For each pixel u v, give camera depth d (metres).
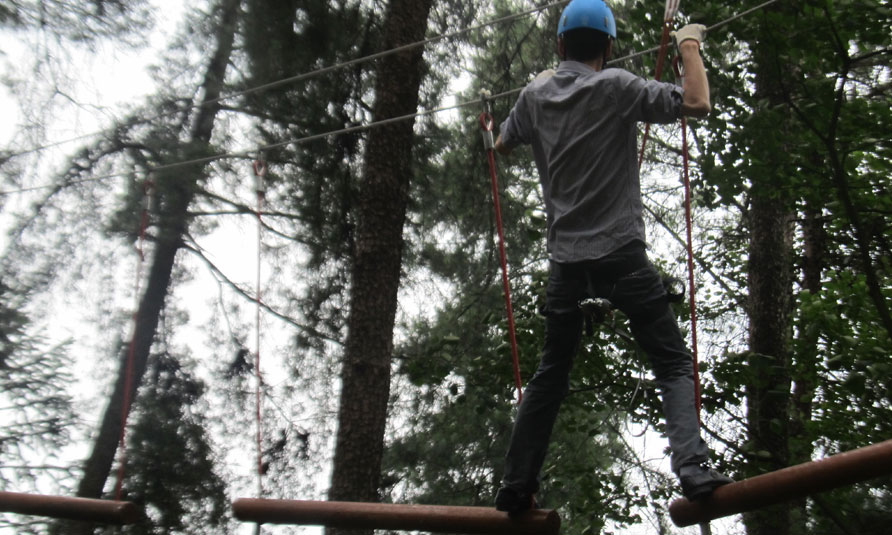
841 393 9.62
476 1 13.22
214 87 13.22
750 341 10.34
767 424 9.59
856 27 7.76
